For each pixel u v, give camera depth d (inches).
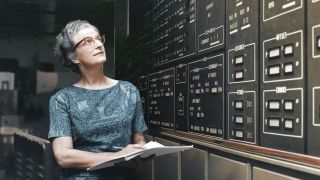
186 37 68.9
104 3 118.7
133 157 47.2
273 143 45.0
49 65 127.6
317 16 38.3
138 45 95.1
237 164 52.7
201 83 63.4
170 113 76.4
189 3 67.4
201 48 63.2
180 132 71.7
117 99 53.9
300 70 40.7
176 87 73.5
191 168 67.3
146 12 89.4
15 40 125.9
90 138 52.4
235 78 53.2
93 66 53.5
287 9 42.5
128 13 102.1
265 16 46.3
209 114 60.8
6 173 124.2
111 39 118.3
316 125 38.5
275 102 44.7
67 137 52.1
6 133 128.8
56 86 127.4
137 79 95.9
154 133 85.0
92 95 53.2
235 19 53.0
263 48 46.8
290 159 42.1
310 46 39.2
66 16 123.3
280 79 43.8
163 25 79.4
